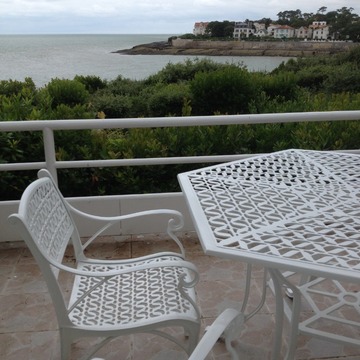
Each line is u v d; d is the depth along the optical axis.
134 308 1.57
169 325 1.49
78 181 3.26
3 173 2.98
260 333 1.97
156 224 2.91
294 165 1.95
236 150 3.46
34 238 1.34
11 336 1.95
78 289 1.69
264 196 1.61
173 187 3.40
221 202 1.55
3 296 2.25
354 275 1.10
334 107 4.14
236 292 2.29
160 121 2.56
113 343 1.91
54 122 2.53
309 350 1.86
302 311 2.11
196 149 3.39
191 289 1.68
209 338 1.15
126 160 2.69
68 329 1.45
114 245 2.79
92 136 3.39
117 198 2.82
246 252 1.21
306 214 1.47
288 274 2.02
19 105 3.29
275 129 3.54
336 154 2.11
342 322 1.77
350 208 1.51
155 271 1.80
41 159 3.13
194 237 2.89
